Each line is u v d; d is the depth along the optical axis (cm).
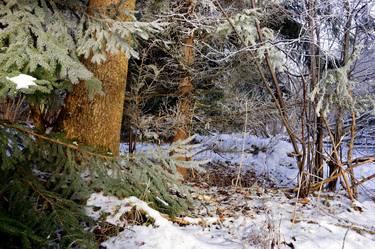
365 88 588
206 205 504
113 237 370
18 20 363
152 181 452
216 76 755
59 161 391
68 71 366
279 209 489
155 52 807
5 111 673
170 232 375
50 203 354
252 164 1037
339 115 569
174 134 791
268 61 550
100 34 406
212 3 660
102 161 427
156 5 725
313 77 549
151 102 866
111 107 491
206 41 752
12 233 288
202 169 449
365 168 927
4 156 329
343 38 585
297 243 367
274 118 798
